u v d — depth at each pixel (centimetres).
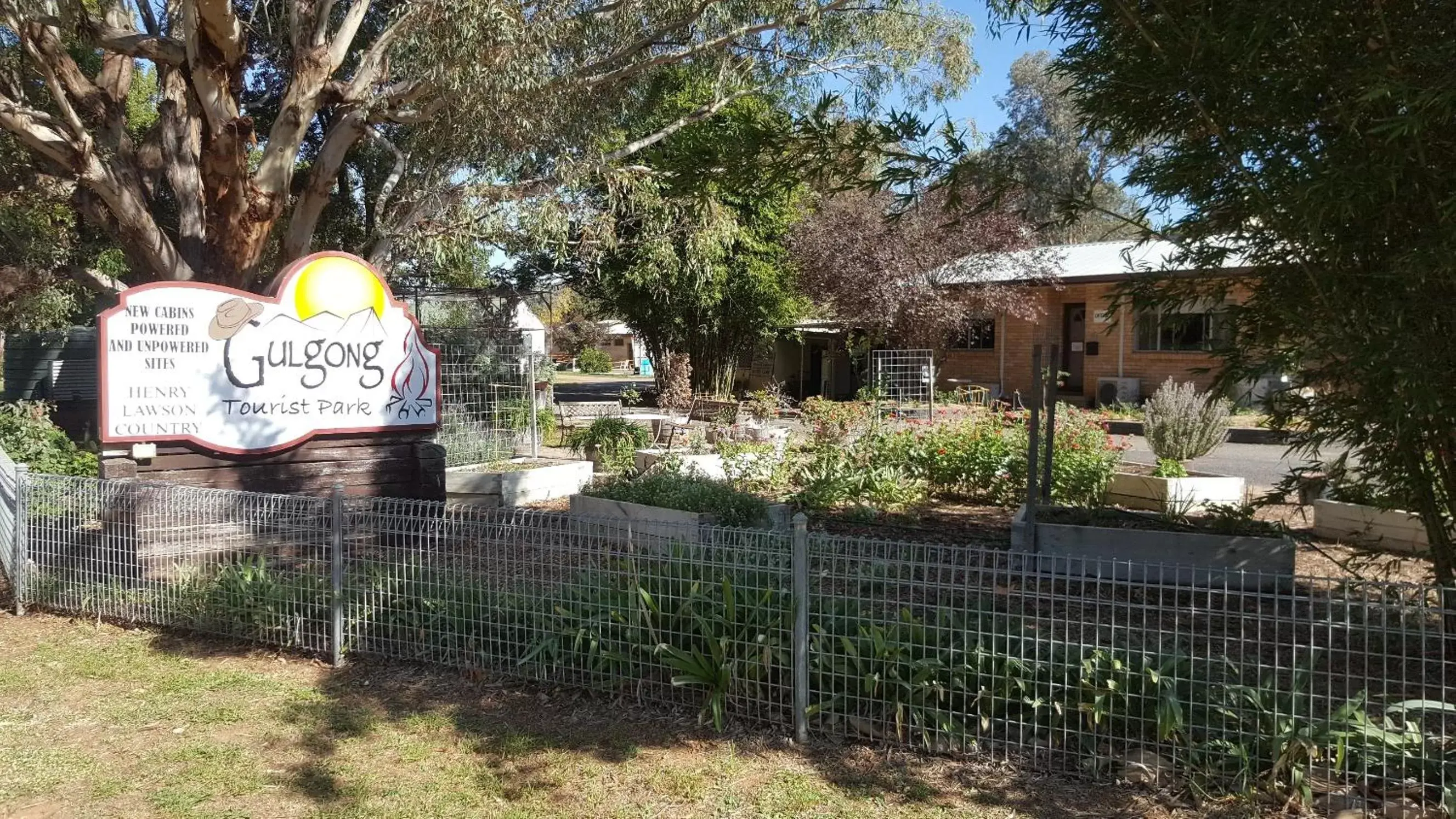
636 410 2288
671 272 1939
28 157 1405
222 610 584
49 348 1870
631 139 1834
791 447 1188
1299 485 518
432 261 1505
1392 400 370
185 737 448
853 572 525
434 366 875
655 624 472
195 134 1315
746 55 1564
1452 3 353
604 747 426
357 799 387
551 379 1864
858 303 2164
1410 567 712
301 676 524
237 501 607
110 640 596
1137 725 388
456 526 572
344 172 1894
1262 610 598
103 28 1113
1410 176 357
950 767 399
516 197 1361
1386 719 353
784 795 380
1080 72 452
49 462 1135
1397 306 354
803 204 2434
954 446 1045
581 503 860
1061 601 612
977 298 2162
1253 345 449
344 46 1242
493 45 1118
